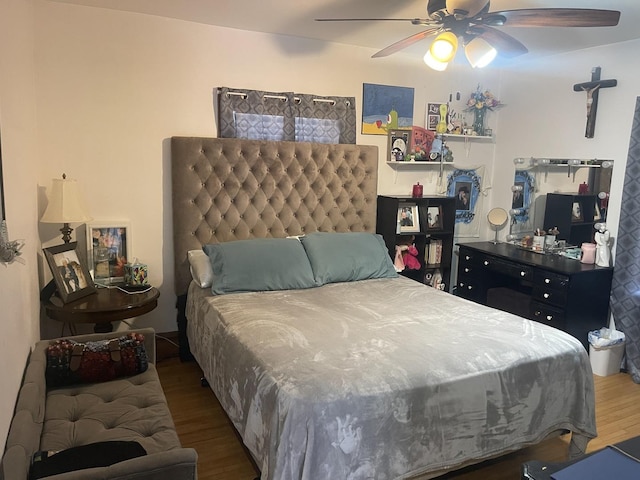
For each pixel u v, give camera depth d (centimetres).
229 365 238
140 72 331
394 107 423
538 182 431
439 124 439
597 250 371
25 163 245
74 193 292
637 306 349
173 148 339
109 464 160
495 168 480
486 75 462
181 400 298
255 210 370
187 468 150
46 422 193
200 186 349
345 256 354
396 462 193
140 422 196
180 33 338
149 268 352
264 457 190
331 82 395
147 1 299
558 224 414
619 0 275
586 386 240
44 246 317
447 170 461
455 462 207
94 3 306
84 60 315
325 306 288
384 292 324
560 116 413
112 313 285
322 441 178
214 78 353
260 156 365
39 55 303
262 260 326
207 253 329
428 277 446
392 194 439
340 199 400
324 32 360
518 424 221
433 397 200
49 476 150
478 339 237
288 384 189
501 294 413
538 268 372
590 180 388
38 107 306
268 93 368
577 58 396
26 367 214
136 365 236
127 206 340
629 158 351
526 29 338
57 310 279
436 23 233
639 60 353
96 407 206
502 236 470
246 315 265
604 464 132
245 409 214
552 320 364
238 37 356
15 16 227
